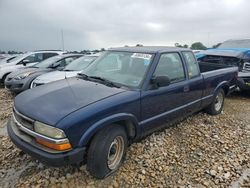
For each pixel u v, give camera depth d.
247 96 8.24
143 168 3.50
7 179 3.23
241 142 4.44
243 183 3.24
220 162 3.72
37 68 8.73
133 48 4.42
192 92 4.66
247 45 9.41
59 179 3.21
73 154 2.78
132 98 3.39
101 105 3.04
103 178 3.20
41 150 2.79
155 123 3.90
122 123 3.43
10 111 6.17
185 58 4.63
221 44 10.34
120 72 3.99
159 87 3.82
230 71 6.00
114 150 3.29
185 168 3.54
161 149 4.04
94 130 2.92
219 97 5.89
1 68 10.73
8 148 4.04
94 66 4.44
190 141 4.38
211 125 5.20
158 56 3.98
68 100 3.13
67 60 9.34
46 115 2.85
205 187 3.14
